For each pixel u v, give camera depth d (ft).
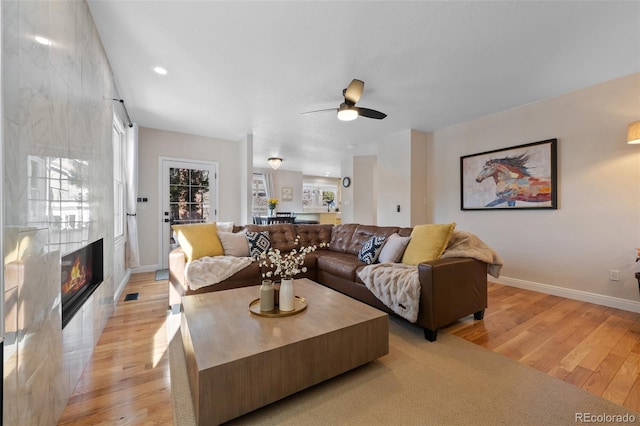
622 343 6.80
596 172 9.73
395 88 10.08
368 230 11.87
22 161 3.39
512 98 10.94
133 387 5.13
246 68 8.74
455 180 14.26
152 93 10.52
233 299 6.65
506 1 5.96
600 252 9.64
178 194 15.92
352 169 22.38
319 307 6.14
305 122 13.87
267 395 4.37
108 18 6.54
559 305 9.55
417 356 6.21
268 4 6.10
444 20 6.56
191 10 6.29
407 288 7.18
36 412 3.66
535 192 11.18
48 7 4.24
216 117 13.20
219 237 10.72
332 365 5.03
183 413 4.42
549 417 4.39
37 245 3.74
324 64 8.50
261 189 29.35
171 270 9.29
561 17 6.42
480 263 8.16
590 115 9.86
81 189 5.72
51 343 4.13
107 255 8.14
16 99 3.28
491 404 4.68
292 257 6.66
